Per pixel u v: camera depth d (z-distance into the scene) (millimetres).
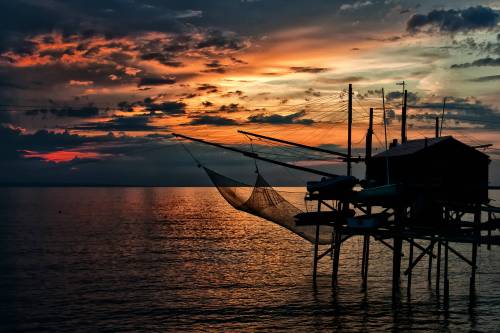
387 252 62406
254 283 44531
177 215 140250
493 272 48625
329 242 46406
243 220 122125
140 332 31188
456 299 38031
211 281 45656
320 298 38656
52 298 39375
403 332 30766
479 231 31172
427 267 51344
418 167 37344
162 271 51094
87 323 32969
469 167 37688
